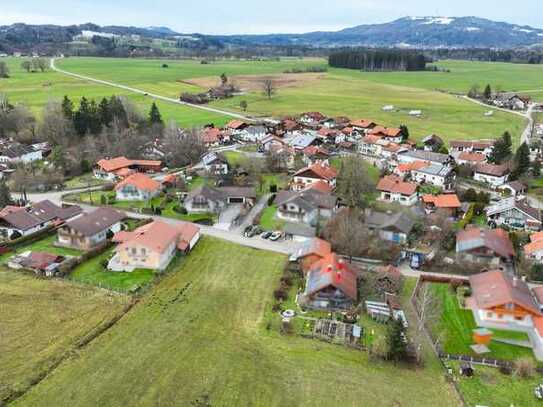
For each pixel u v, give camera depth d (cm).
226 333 5509
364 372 4944
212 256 7469
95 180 11706
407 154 12875
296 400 4497
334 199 9344
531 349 5412
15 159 12788
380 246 7544
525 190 10894
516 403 4569
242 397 4503
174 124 14538
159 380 4684
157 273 6781
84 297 6134
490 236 7594
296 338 5478
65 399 4409
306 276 6731
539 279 6881
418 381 4856
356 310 5988
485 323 5859
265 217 9125
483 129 17188
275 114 19700
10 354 4975
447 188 10962
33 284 6431
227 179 11000
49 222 8506
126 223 8725
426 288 6600
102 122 15350
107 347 5153
